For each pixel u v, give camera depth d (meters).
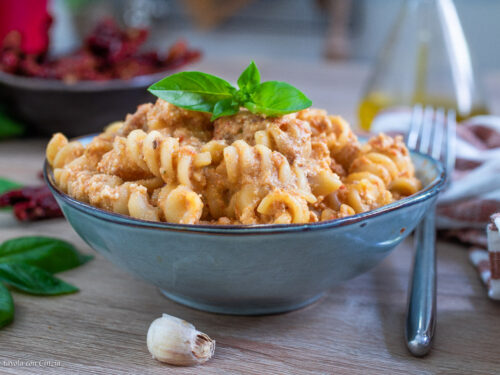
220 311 0.36
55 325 0.35
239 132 0.35
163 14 1.42
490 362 0.33
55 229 0.45
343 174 0.37
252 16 1.39
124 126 0.38
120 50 0.63
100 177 0.34
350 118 0.67
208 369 0.32
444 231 0.45
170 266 0.32
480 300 0.38
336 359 0.33
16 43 0.62
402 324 0.35
